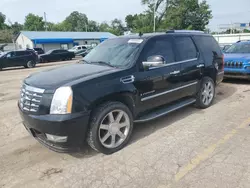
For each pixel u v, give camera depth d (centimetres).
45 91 288
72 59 2742
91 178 275
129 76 342
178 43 444
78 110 286
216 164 293
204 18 5428
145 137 379
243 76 727
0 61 1669
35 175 286
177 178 269
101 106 311
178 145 348
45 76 332
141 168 291
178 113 492
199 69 479
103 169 292
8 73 1457
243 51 807
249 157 307
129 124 348
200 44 502
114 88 319
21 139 388
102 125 313
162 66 395
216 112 492
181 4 4816
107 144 328
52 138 291
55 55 2444
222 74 570
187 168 287
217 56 543
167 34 431
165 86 402
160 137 378
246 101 569
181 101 469
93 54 441
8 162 317
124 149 341
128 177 274
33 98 296
